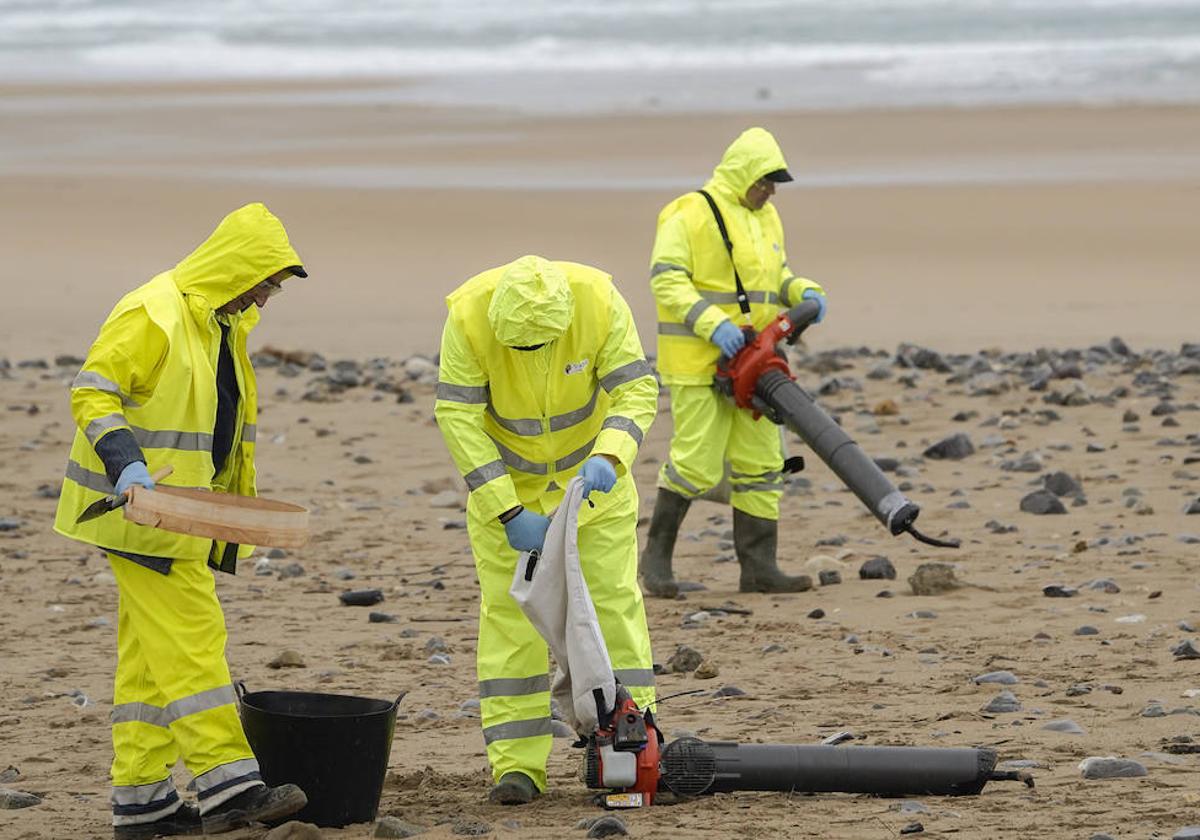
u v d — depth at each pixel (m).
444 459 28.97
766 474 20.06
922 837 10.86
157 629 11.36
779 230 20.17
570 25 138.00
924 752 12.05
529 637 12.51
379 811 12.09
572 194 61.72
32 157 75.31
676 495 20.11
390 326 42.53
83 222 57.81
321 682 16.36
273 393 34.97
